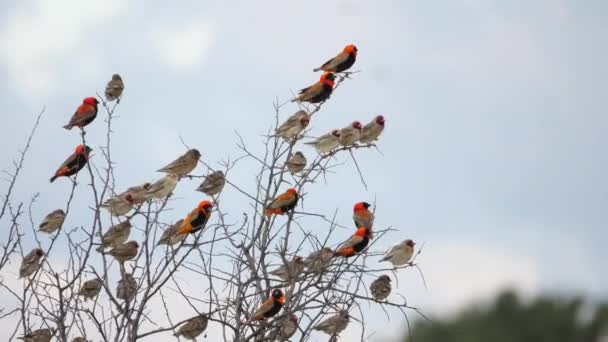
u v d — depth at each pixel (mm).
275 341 15625
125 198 19094
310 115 19391
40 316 14102
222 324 14133
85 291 15523
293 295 14289
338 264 14336
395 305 13844
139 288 14008
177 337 13914
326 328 16891
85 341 13664
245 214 15117
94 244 14516
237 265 14570
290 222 15562
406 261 20297
